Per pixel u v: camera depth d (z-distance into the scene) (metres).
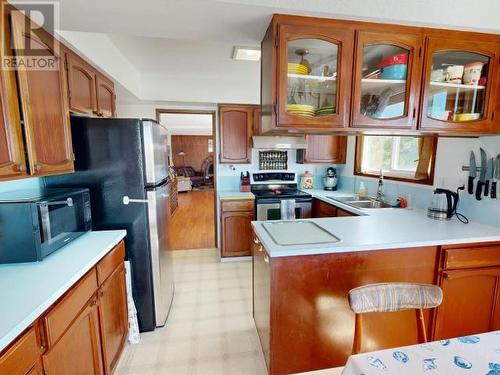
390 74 1.56
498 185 1.70
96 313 1.33
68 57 1.61
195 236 4.33
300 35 1.37
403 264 1.51
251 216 3.24
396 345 1.59
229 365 1.68
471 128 1.63
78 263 1.23
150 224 1.93
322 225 1.81
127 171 1.84
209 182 10.12
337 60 1.45
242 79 3.32
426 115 1.59
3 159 1.05
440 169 2.06
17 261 1.22
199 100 3.29
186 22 1.36
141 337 1.94
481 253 1.57
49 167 1.33
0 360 0.74
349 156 3.42
